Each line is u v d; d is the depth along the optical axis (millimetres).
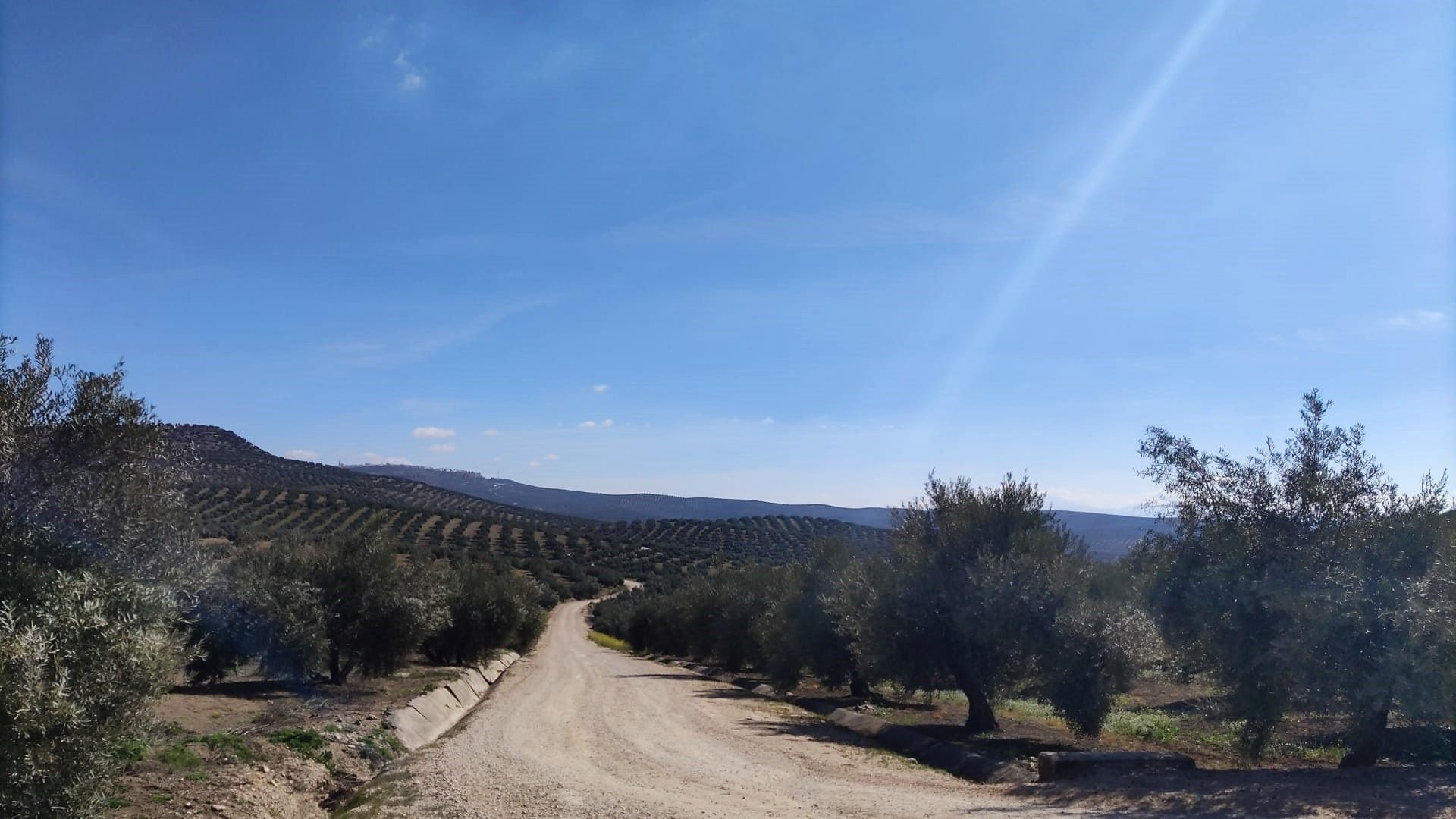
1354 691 11781
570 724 21188
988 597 17953
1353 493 13023
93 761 7180
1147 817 10281
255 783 12000
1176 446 14352
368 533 26062
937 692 25500
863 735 20516
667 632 60188
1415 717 11641
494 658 43281
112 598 7871
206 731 15391
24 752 6461
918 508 20781
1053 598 17766
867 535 31406
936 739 17859
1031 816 10586
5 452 7898
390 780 14008
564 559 117188
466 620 38906
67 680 6855
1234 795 11023
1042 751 15953
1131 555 15141
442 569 33812
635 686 33125
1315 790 10922
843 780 14039
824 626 29516
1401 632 11648
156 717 8500
